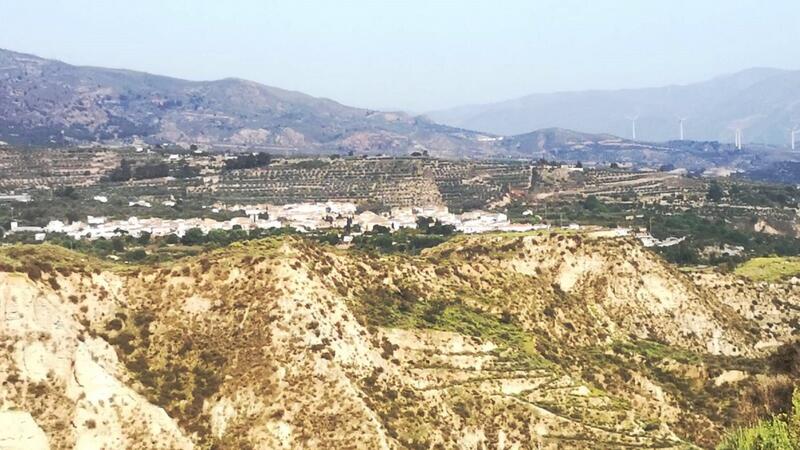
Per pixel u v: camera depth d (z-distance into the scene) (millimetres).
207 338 107375
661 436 126000
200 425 99562
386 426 103438
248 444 98562
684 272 194750
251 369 104000
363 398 104062
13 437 90312
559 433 120875
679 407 142500
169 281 111250
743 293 191125
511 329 142375
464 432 113188
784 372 137875
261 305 109250
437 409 113625
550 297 158750
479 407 119438
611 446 119812
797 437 88750
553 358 140000
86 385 95938
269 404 101625
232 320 108625
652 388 144875
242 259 113938
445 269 149625
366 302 128875
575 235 173375
